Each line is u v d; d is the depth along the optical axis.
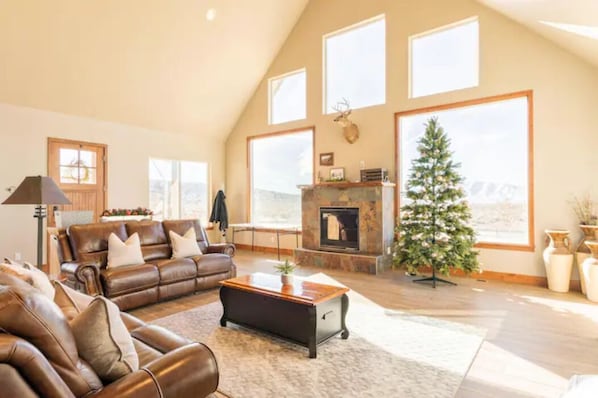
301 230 6.59
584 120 4.25
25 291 1.11
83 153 5.96
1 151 5.09
